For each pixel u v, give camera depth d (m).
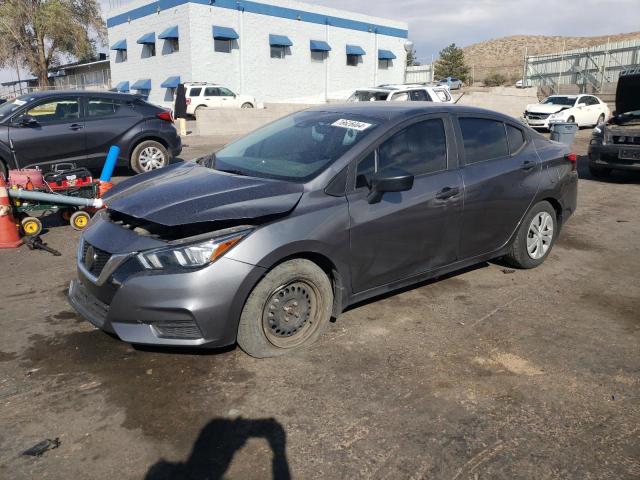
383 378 3.32
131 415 2.94
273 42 31.22
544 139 5.43
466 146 4.53
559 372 3.44
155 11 30.38
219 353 3.59
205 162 4.51
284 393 3.15
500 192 4.67
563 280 5.09
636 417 2.98
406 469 2.56
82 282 3.59
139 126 9.80
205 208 3.28
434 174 4.23
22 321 4.07
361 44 36.69
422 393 3.18
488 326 4.07
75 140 9.20
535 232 5.22
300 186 3.62
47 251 5.84
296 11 32.38
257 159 4.16
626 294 4.77
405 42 39.97
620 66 30.16
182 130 19.17
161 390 3.18
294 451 2.67
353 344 3.74
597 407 3.07
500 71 60.78
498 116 4.94
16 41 38.47
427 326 4.05
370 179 3.81
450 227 4.32
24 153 8.82
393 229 3.91
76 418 2.91
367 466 2.57
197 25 28.45
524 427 2.88
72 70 44.81
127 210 3.41
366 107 4.53
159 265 3.18
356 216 3.69
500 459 2.63
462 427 2.87
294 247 3.39
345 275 3.73
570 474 2.54
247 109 20.16
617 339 3.90
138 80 33.22
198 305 3.14
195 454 2.65
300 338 3.64
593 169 10.74
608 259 5.76
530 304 4.50
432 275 4.37
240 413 2.96
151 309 3.17
